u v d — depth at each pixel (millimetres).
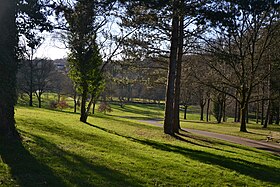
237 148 21672
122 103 89250
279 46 36094
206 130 36031
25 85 55750
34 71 56594
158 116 69812
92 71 27531
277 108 56844
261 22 33219
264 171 13812
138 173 10312
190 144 19859
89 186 8203
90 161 10625
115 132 21969
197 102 70625
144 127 29891
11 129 11070
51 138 13719
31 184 7637
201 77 36250
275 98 38031
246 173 12930
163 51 23953
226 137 29875
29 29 12102
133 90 87188
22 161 9109
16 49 11234
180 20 21141
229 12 17141
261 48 36062
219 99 57719
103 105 63562
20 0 11289
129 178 9555
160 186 9414
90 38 21016
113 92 60969
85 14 16172
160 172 10875
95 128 22375
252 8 19078
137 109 82812
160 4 15969
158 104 92438
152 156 13430
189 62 31906
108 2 15812
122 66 26844
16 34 11109
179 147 17438
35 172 8516
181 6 16688
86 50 26516
